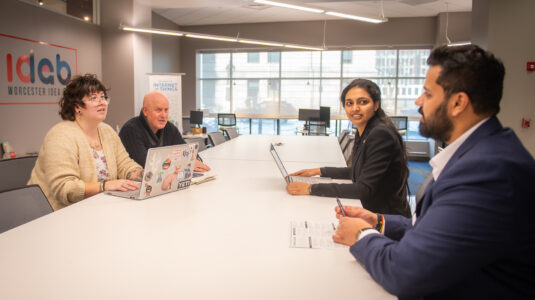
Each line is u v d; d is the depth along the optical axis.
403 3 7.83
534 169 0.75
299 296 0.87
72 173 1.86
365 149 1.83
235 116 9.95
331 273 0.99
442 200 0.82
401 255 0.85
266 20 10.02
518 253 0.76
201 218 1.46
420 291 0.83
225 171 2.53
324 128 9.56
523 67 4.43
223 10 8.87
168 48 9.96
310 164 2.94
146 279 0.95
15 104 5.42
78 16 6.87
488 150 0.80
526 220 0.74
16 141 5.46
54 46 6.19
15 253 1.11
